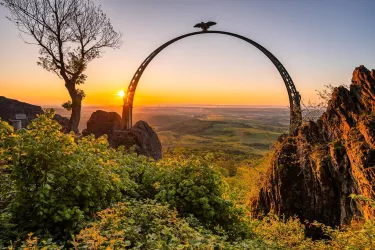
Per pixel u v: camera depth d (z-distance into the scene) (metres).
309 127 12.89
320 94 13.70
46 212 5.42
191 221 6.83
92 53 26.11
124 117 25.50
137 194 8.09
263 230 9.52
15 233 5.26
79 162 6.14
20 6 23.52
